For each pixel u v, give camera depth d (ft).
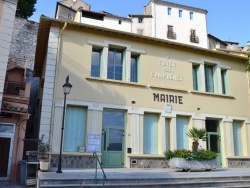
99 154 49.39
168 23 156.66
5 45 44.50
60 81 50.01
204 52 64.28
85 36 53.93
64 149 48.06
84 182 31.86
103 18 141.38
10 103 48.24
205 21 166.30
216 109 62.23
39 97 62.95
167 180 34.83
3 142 46.80
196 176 37.04
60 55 51.13
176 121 58.18
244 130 64.75
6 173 45.83
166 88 57.88
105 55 54.60
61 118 48.67
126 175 36.45
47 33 55.01
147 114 56.18
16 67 60.75
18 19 100.32
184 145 57.67
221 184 36.45
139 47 58.18
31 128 72.43
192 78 62.03
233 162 60.59
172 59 60.70
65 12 149.18
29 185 38.75
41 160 40.88
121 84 54.39
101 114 51.39
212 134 61.21
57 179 31.04
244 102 66.74
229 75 66.74
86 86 51.52
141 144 53.21
